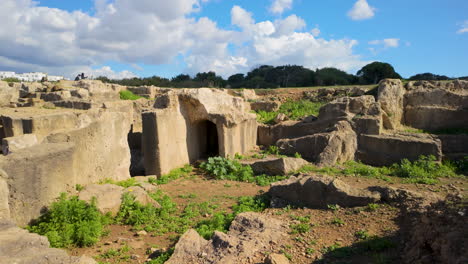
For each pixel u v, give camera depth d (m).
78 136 9.46
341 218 7.54
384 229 6.63
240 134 16.27
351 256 5.75
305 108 22.06
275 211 8.52
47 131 10.80
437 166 12.46
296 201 8.97
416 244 5.38
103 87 27.31
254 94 28.20
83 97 21.75
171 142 13.28
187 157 14.64
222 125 14.41
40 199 7.50
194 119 14.80
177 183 12.05
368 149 14.59
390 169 12.72
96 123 10.21
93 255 6.58
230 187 11.53
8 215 6.57
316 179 8.75
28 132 10.42
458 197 5.59
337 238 6.57
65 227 7.09
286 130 17.66
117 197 8.68
